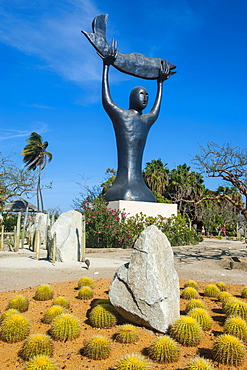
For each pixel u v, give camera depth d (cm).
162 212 2227
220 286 848
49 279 935
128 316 526
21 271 1062
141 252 521
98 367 409
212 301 731
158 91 2414
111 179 3553
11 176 2398
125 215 2014
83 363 420
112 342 482
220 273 1138
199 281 980
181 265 1312
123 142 2233
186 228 2191
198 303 630
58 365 408
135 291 511
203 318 550
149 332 512
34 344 427
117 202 2075
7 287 817
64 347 467
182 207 3750
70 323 495
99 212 1934
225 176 1423
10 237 2025
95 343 433
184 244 2134
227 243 2356
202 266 1290
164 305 503
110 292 538
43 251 1642
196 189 3603
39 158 4512
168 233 2061
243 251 1758
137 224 1984
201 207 3712
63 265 1211
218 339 447
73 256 1333
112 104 2244
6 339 482
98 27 2197
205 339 505
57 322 496
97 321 537
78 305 666
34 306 655
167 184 3988
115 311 559
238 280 1004
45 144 4534
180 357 440
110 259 1419
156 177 3941
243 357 425
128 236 1883
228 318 545
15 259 1322
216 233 3719
